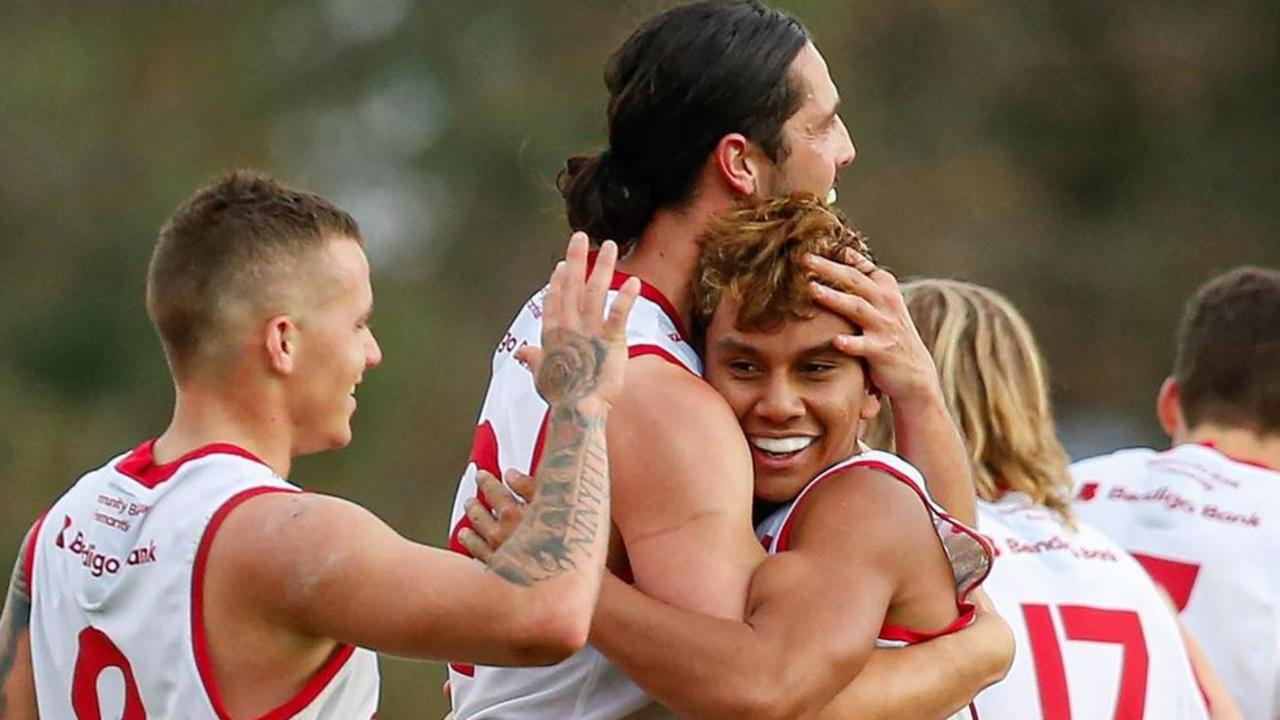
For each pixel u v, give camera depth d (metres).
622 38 15.39
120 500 14.26
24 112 72.94
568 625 12.87
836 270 13.79
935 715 13.77
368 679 14.21
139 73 75.81
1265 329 21.58
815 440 13.81
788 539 13.73
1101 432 87.38
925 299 17.83
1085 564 17.16
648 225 14.49
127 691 14.04
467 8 79.75
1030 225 87.50
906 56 87.81
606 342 13.39
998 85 89.25
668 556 13.19
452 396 71.75
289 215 14.48
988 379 17.41
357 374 14.67
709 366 13.91
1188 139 92.19
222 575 13.59
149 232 71.25
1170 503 20.56
